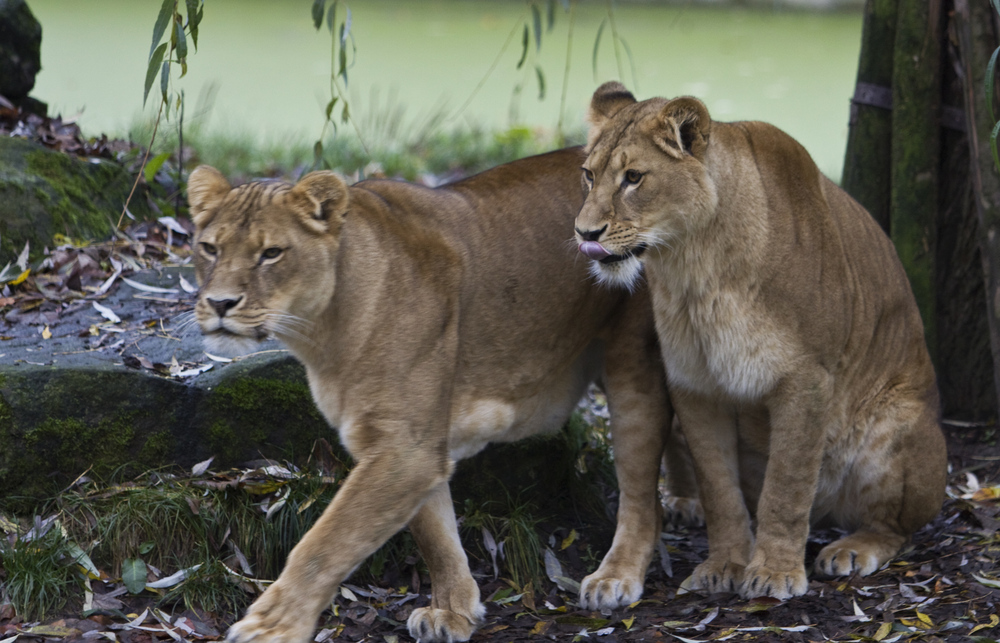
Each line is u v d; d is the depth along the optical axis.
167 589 7.70
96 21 44.19
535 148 20.00
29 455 7.96
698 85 34.62
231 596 7.77
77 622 7.29
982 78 9.32
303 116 27.45
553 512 9.23
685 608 7.78
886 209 10.76
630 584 7.91
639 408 8.31
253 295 6.43
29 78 13.59
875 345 8.41
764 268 7.47
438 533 7.57
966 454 10.07
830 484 8.66
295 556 6.46
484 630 7.59
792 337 7.56
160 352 9.01
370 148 19.52
